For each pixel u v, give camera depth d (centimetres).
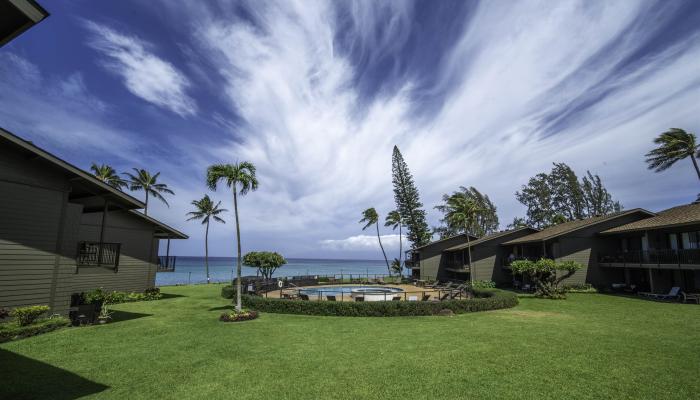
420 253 4522
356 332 1285
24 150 1198
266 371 845
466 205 3569
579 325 1390
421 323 1467
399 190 6044
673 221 2238
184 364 899
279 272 10106
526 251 3528
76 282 1930
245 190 1694
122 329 1321
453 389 723
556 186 6019
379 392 713
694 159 3597
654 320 1497
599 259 2912
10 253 1179
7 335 1095
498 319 1552
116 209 1752
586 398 671
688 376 781
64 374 818
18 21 538
